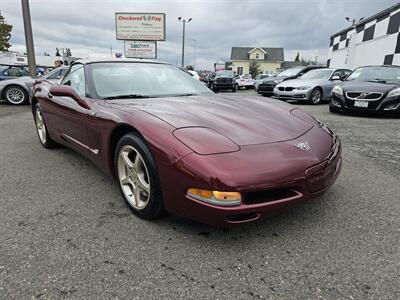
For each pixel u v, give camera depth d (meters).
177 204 1.75
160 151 1.76
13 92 8.94
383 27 13.12
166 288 1.47
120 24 21.88
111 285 1.48
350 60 16.47
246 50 64.31
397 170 3.11
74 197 2.45
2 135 4.70
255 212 1.65
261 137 1.88
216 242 1.83
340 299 1.40
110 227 1.99
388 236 1.90
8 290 1.43
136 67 3.10
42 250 1.74
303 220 2.09
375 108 6.25
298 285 1.49
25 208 2.25
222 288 1.47
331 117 6.50
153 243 1.82
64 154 3.65
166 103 2.34
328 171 1.92
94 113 2.40
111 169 2.36
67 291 1.43
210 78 23.36
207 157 1.65
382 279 1.52
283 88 9.55
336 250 1.76
